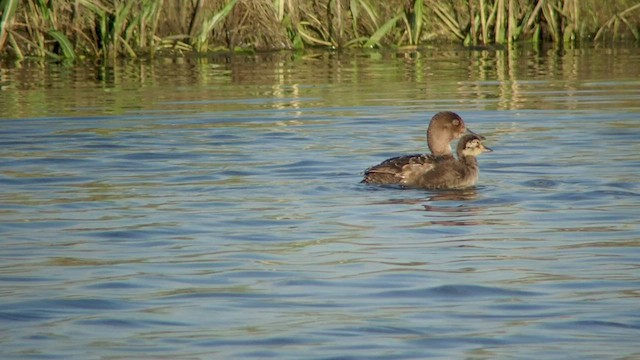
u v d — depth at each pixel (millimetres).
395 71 27766
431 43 33656
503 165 16766
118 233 12781
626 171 16016
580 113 21094
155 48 31172
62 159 17359
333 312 9836
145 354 8836
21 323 9609
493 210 13945
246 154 17688
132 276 11031
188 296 10352
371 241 12359
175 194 14898
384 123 20484
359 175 16156
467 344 9000
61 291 10531
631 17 34219
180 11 31578
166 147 18297
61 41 30359
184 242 12383
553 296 10258
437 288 10531
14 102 23062
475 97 23328
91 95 24047
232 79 26547
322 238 12523
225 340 9141
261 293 10422
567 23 33812
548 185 15305
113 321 9641
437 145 17359
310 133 19500
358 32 33188
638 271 11023
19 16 30672
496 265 11312
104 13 30656
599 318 9602
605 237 12422
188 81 26266
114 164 16969
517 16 33969
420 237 12555
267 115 21422
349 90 24500
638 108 21453
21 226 13156
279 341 9102
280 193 14984
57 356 8812
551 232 12711
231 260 11594
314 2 32844
